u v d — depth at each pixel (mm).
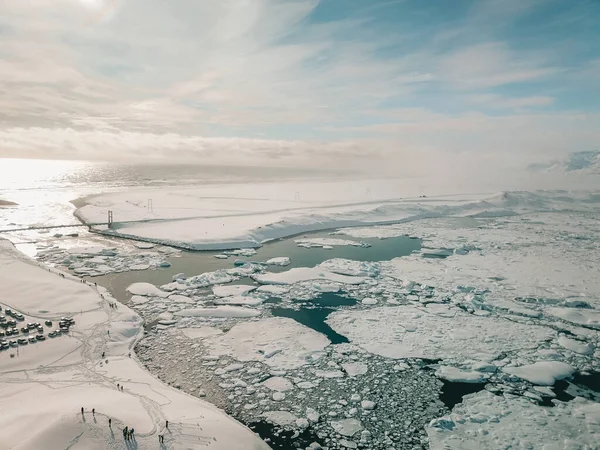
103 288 95625
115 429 43094
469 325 79938
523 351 69812
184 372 62375
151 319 80938
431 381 60688
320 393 57500
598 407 54500
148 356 66938
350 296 95625
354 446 47344
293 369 63656
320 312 86188
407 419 52250
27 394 52812
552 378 61344
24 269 103625
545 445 47219
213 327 77938
